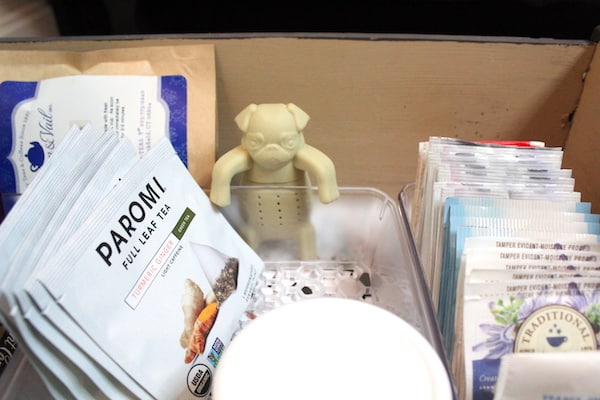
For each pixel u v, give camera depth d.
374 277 0.50
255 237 0.51
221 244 0.44
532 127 0.56
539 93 0.54
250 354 0.28
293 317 0.30
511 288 0.33
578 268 0.34
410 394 0.26
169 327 0.36
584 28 0.55
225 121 0.57
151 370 0.34
